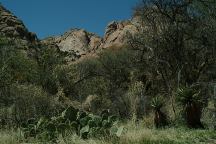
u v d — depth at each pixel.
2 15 46.88
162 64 31.12
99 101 30.91
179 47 30.94
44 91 28.00
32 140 14.54
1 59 27.25
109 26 80.88
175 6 31.41
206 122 20.84
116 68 39.25
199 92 20.41
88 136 14.01
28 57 34.22
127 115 26.17
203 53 30.06
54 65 34.72
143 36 32.88
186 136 15.46
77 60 55.91
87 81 36.97
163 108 23.53
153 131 16.73
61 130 14.52
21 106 22.75
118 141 13.27
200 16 30.41
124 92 32.53
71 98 34.50
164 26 31.81
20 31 45.78
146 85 31.56
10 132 16.25
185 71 30.02
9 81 24.47
